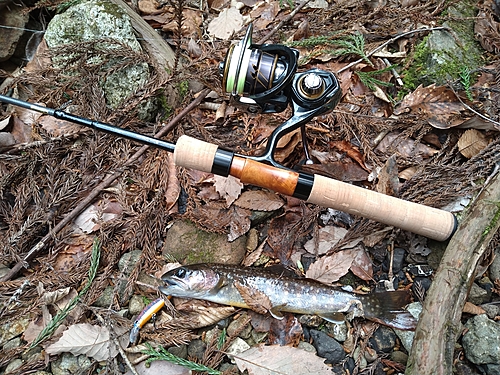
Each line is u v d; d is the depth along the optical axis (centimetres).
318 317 40
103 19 49
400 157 46
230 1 60
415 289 41
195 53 55
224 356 39
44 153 47
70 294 41
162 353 38
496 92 47
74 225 44
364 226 42
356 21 54
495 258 41
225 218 44
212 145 36
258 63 34
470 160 44
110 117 47
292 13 55
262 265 43
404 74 51
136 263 42
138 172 47
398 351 39
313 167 45
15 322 40
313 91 35
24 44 55
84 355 38
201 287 39
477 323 38
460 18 52
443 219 37
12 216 44
